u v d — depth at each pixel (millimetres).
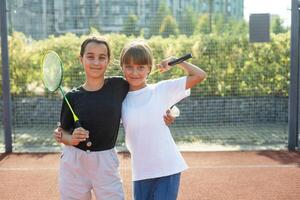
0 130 9406
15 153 7105
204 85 9172
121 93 3266
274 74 9336
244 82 9258
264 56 9281
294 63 7004
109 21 8852
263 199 4828
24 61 9141
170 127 9227
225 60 9148
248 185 5320
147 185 3238
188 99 9219
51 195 5043
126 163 6426
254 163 6355
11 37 9023
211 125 9281
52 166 6285
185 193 5047
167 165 3188
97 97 3184
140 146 3195
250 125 9367
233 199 4844
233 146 7547
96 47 3186
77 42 8930
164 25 8828
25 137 8469
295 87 7078
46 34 9109
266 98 9375
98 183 3203
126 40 8711
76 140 3051
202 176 5711
